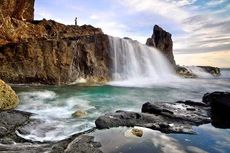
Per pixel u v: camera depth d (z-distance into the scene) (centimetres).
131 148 770
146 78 3309
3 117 1027
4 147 757
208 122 1070
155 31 4697
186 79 3731
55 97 1628
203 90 2342
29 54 2141
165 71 3959
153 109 1183
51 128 993
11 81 2066
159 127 970
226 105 1264
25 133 923
